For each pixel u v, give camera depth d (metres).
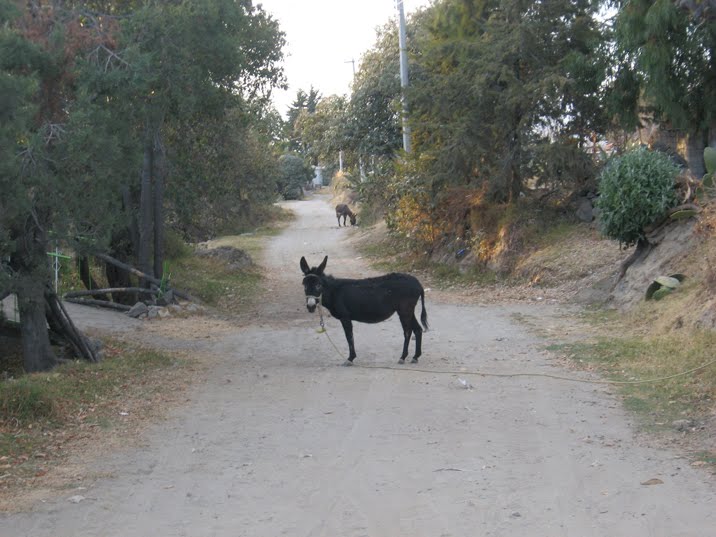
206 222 34.12
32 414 8.91
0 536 5.61
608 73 20.20
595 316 15.58
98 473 7.13
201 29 13.89
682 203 16.06
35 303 11.44
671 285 14.14
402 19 30.02
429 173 25.30
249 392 10.58
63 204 10.54
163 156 20.33
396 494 6.37
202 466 7.31
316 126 45.41
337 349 13.88
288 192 83.75
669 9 16.17
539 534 5.43
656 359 11.20
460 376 11.12
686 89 18.08
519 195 24.03
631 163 16.20
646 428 8.16
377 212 43.91
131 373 11.84
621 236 16.53
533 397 9.76
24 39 10.53
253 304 21.48
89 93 11.42
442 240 27.38
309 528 5.68
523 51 21.73
